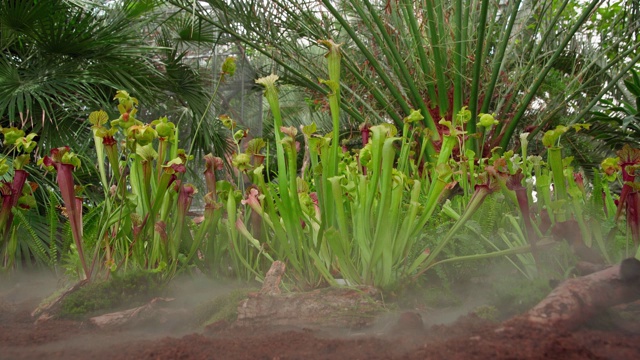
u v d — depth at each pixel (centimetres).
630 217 168
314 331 132
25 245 258
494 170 156
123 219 191
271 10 545
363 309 138
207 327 138
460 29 486
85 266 175
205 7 554
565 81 583
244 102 676
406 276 161
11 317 164
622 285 117
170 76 571
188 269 206
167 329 147
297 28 564
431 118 452
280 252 193
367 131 259
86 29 473
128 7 506
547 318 107
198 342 118
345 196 185
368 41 566
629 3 523
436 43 468
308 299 139
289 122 920
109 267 172
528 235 153
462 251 186
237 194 205
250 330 135
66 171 171
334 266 174
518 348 96
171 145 199
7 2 418
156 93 529
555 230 163
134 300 169
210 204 191
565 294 112
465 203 215
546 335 102
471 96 451
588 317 112
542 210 186
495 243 192
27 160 203
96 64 459
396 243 165
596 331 111
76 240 174
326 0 476
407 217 165
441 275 168
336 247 157
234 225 190
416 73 515
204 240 216
